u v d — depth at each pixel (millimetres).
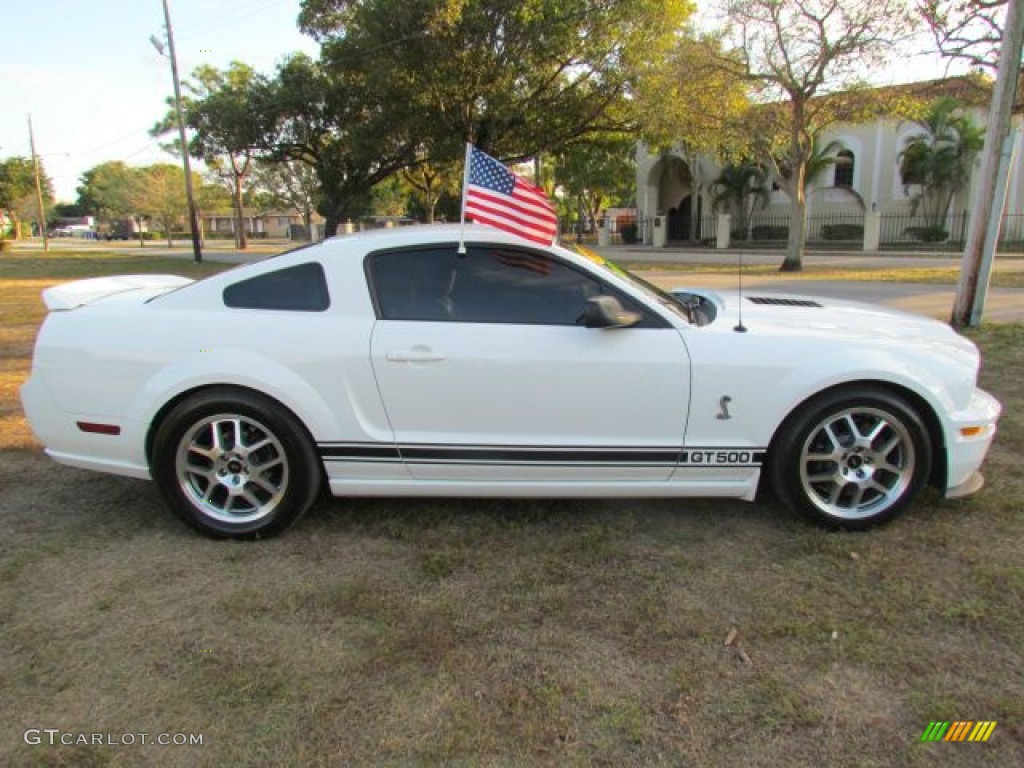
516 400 3482
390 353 3471
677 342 3480
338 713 2398
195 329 3555
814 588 3094
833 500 3576
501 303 3566
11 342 9352
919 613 2893
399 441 3529
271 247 52750
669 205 41938
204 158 32688
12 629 2867
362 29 22859
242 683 2547
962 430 3518
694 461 3533
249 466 3592
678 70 20812
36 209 89625
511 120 24328
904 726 2312
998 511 3758
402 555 3441
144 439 3559
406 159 29875
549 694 2473
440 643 2754
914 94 20375
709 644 2732
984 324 8977
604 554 3412
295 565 3359
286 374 3484
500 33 21531
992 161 8477
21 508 4008
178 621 2920
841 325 3764
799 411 3508
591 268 3592
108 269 25172
